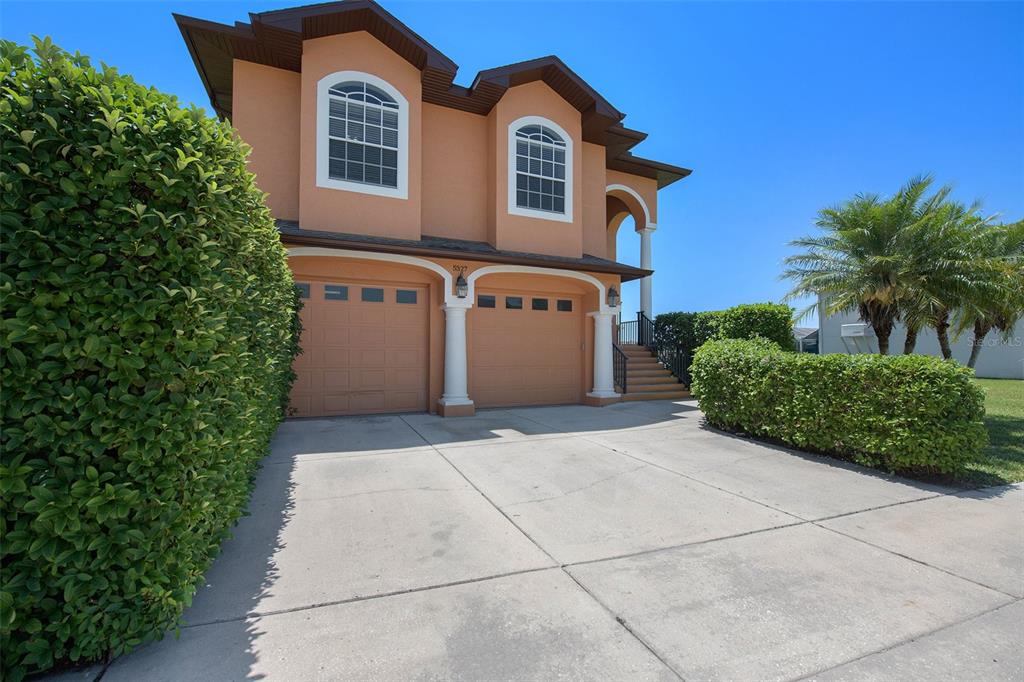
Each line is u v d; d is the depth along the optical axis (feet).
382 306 34.60
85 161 7.57
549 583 10.71
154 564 7.96
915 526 14.24
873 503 16.25
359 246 30.09
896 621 9.31
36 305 7.04
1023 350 77.20
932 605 9.90
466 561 11.76
